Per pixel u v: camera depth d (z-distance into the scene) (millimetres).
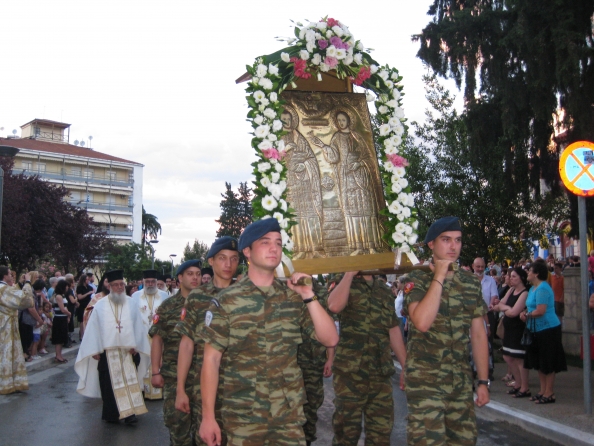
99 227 41156
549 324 8688
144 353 9336
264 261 4051
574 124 13234
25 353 15320
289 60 5047
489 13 14453
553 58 12891
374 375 5793
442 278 4574
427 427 4500
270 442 3906
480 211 15805
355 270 5105
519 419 7957
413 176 16328
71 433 8258
